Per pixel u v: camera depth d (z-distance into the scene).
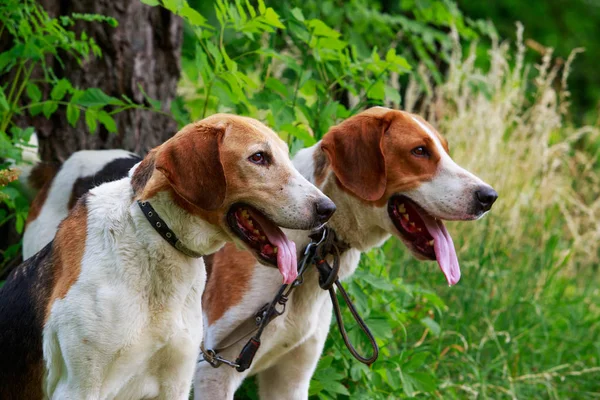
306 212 5.50
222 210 5.52
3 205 8.77
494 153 11.57
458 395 9.35
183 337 5.68
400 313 8.52
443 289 10.34
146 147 9.46
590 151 14.58
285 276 5.50
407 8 12.86
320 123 8.07
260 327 6.40
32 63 8.59
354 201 6.52
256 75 10.32
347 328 7.80
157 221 5.50
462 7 20.94
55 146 9.01
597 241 13.14
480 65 17.80
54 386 5.59
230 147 5.49
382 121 6.55
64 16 8.52
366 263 8.25
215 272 6.77
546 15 22.31
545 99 12.08
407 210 6.74
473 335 10.06
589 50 23.03
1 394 5.93
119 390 5.61
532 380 9.87
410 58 12.53
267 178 5.53
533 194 11.92
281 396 7.09
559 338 10.66
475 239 11.14
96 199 5.69
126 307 5.41
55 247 5.76
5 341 5.85
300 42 9.08
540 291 11.23
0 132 7.77
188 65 10.73
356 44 11.84
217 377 6.59
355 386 8.01
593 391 10.41
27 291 5.82
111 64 9.11
